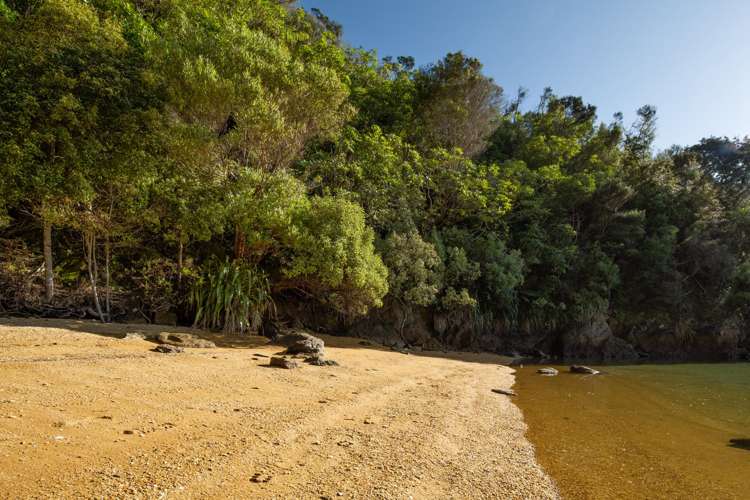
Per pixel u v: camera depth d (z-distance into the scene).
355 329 22.88
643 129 49.00
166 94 15.89
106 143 14.23
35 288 15.15
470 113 33.06
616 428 8.34
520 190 30.36
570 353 28.89
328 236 16.22
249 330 15.92
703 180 39.16
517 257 27.28
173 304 16.66
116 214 14.98
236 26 19.42
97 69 14.45
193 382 7.89
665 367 21.97
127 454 4.28
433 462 5.38
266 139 16.12
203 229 14.85
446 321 25.28
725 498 5.14
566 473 5.65
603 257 31.11
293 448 5.16
